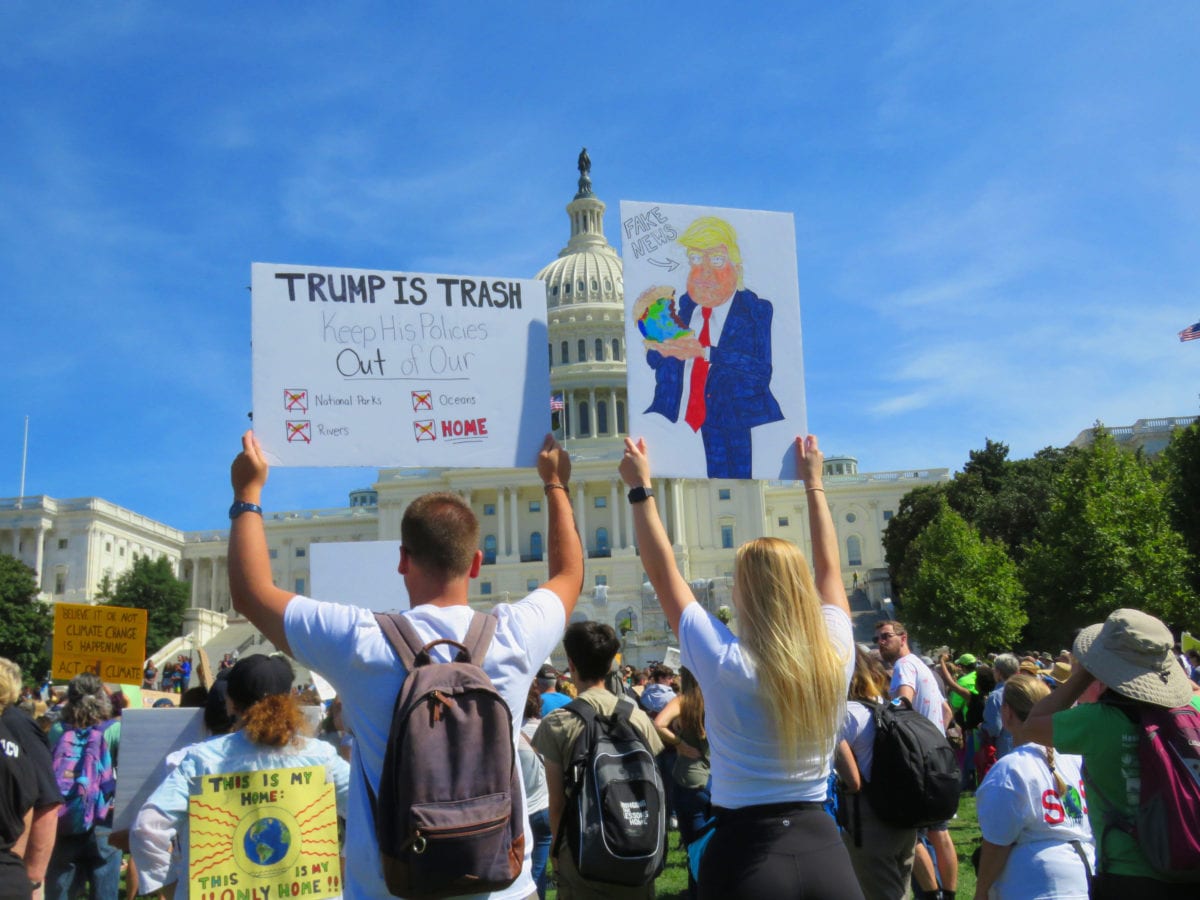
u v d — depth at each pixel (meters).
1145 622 7.08
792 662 5.92
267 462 6.80
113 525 144.12
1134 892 6.89
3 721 8.38
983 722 20.70
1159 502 65.31
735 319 8.23
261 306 7.18
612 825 8.42
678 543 128.50
